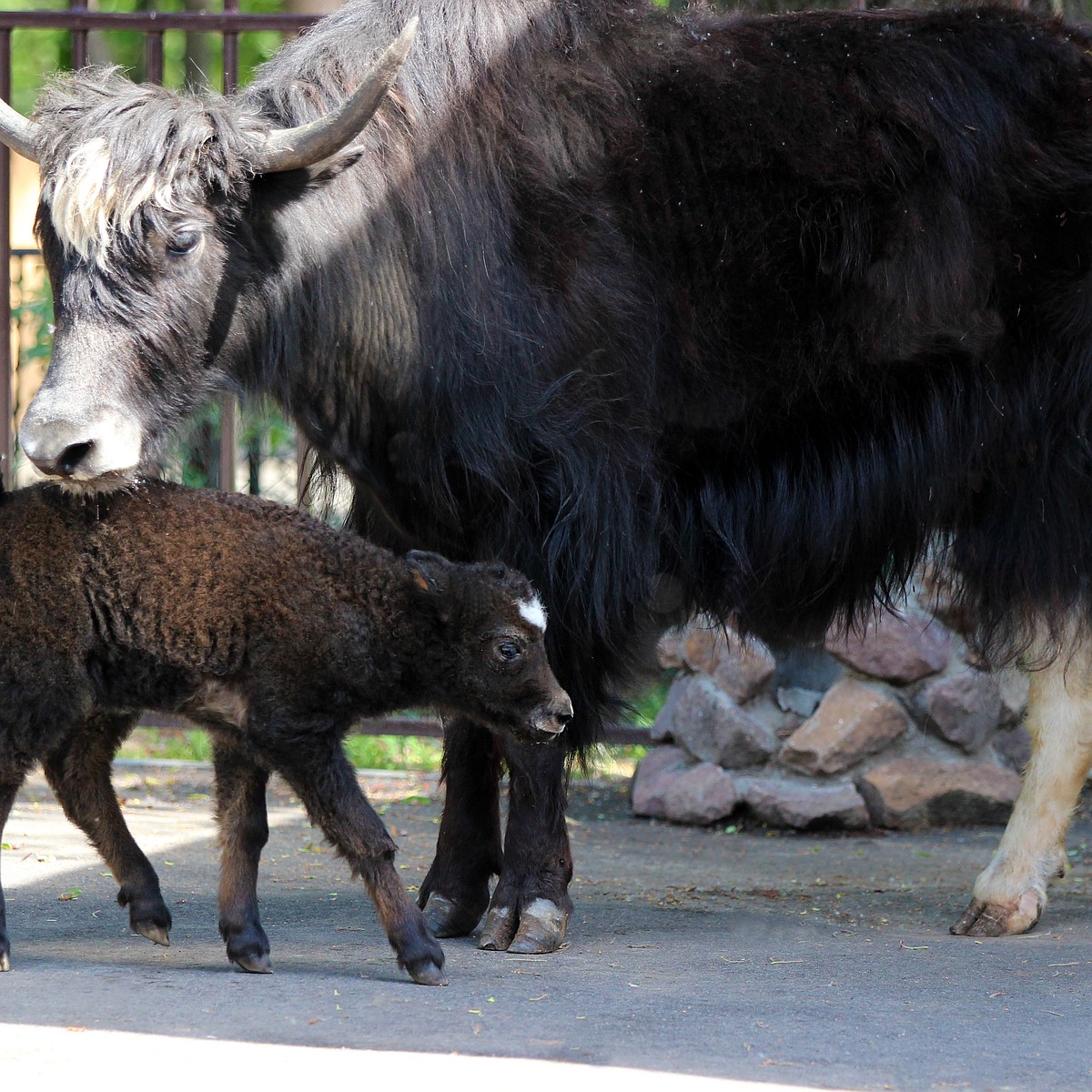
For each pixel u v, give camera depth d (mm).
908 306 9594
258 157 8492
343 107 8352
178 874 11180
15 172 25703
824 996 8031
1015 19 10281
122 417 8102
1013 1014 7812
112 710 8438
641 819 14609
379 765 17031
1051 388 9750
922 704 14297
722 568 9828
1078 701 10289
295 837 12859
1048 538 9930
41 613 7984
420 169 9141
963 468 9867
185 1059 6559
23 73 34125
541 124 9336
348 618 8219
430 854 12500
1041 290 9703
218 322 8641
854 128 9594
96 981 7879
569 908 9266
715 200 9477
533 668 8617
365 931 9508
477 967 8508
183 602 8078
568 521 9141
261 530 8305
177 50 32344
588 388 9172
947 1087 6543
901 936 9930
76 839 12109
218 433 13289
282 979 8031
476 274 9094
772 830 14086
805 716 14586
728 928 10000
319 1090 6184
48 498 8211
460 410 9070
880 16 10195
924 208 9609
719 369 9555
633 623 9516
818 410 9711
